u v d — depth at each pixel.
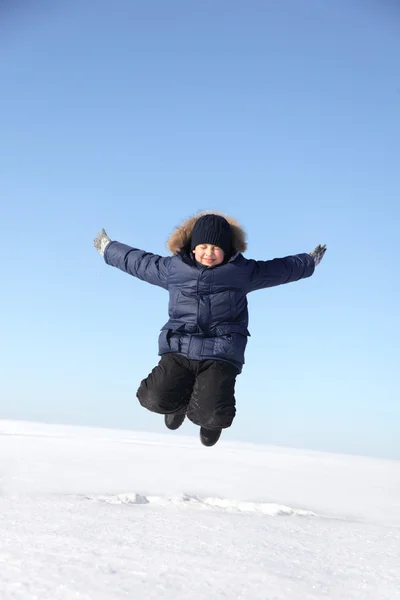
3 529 3.64
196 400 3.80
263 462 20.39
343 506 9.65
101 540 3.46
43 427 31.75
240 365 3.91
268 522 4.83
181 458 18.95
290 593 2.71
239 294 3.89
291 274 4.02
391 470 21.91
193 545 3.49
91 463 14.08
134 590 2.54
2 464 11.79
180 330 3.89
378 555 3.73
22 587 2.51
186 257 3.90
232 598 2.56
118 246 4.17
